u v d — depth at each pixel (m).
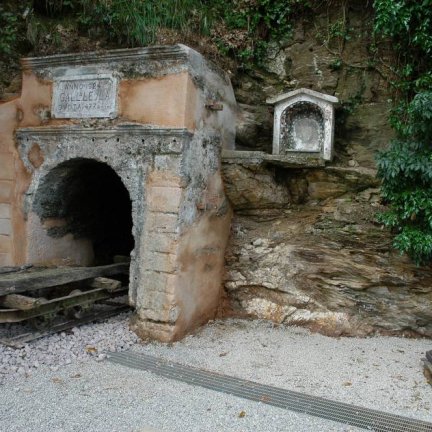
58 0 7.17
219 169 6.06
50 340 5.07
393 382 4.47
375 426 3.67
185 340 5.41
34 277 4.94
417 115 5.36
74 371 4.47
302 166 5.95
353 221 5.85
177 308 5.31
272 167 6.16
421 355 5.19
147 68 5.37
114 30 6.78
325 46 6.88
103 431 3.46
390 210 5.62
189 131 5.27
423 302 5.70
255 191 6.11
